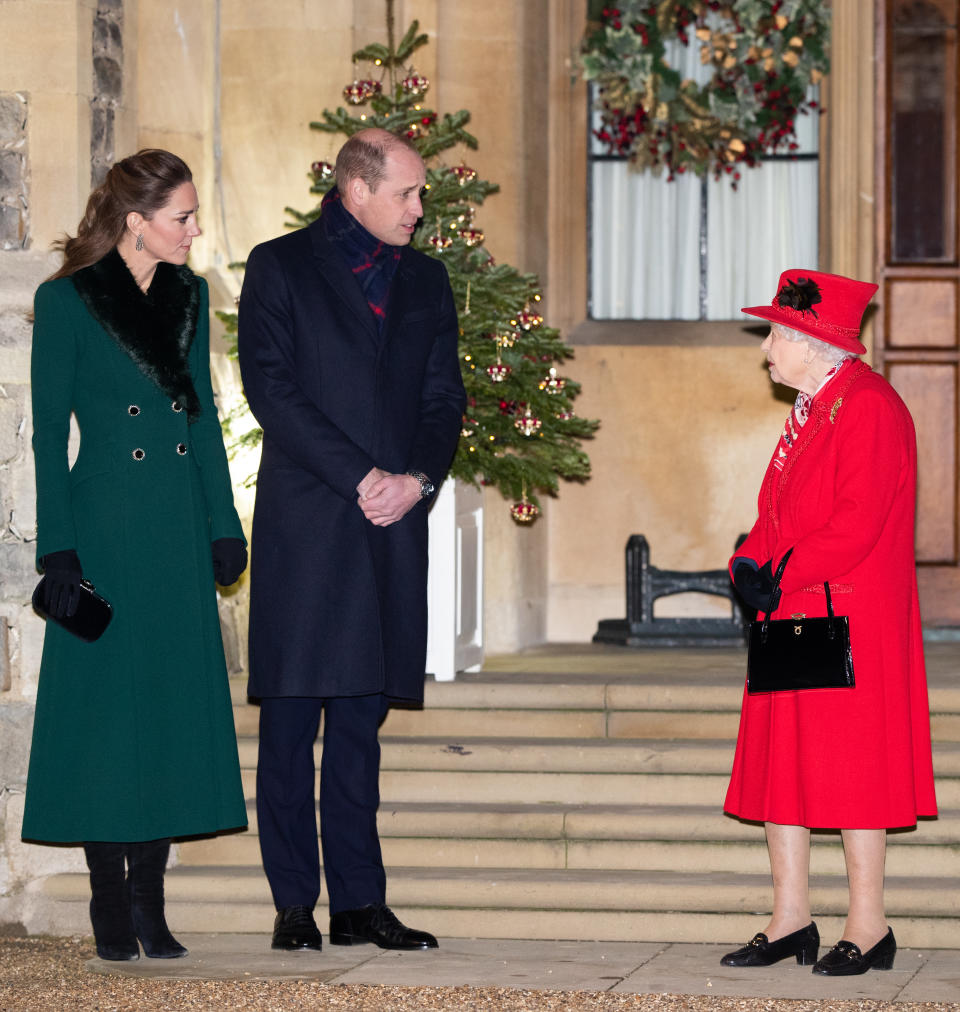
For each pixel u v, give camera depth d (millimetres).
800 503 7070
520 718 9328
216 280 10898
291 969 7133
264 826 7562
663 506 13039
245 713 9500
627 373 13062
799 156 13180
